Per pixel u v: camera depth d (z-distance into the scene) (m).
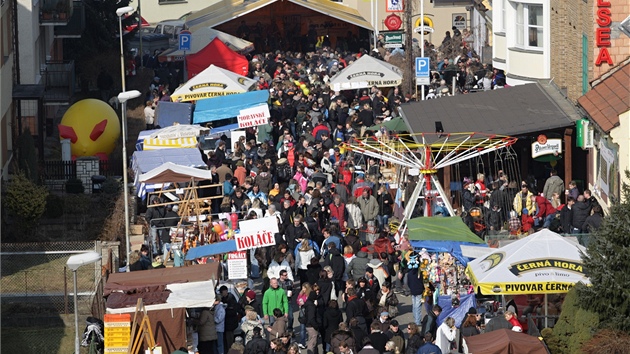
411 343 63.62
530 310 66.56
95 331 69.12
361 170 99.31
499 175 89.56
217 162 101.50
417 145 88.69
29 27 121.12
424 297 73.31
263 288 73.56
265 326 69.81
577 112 94.75
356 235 83.06
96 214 95.62
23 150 100.38
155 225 86.81
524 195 85.69
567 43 104.06
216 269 70.69
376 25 185.00
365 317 69.50
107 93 141.38
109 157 113.12
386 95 135.88
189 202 88.56
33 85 112.06
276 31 179.00
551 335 60.47
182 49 150.75
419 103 103.88
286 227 83.06
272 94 127.75
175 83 146.12
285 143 107.12
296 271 80.00
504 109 98.44
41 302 76.69
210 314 67.62
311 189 92.44
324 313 68.62
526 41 115.50
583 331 58.69
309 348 68.69
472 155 87.69
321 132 108.81
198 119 114.94
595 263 58.91
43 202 91.12
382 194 92.44
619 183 79.56
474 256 70.00
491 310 67.62
